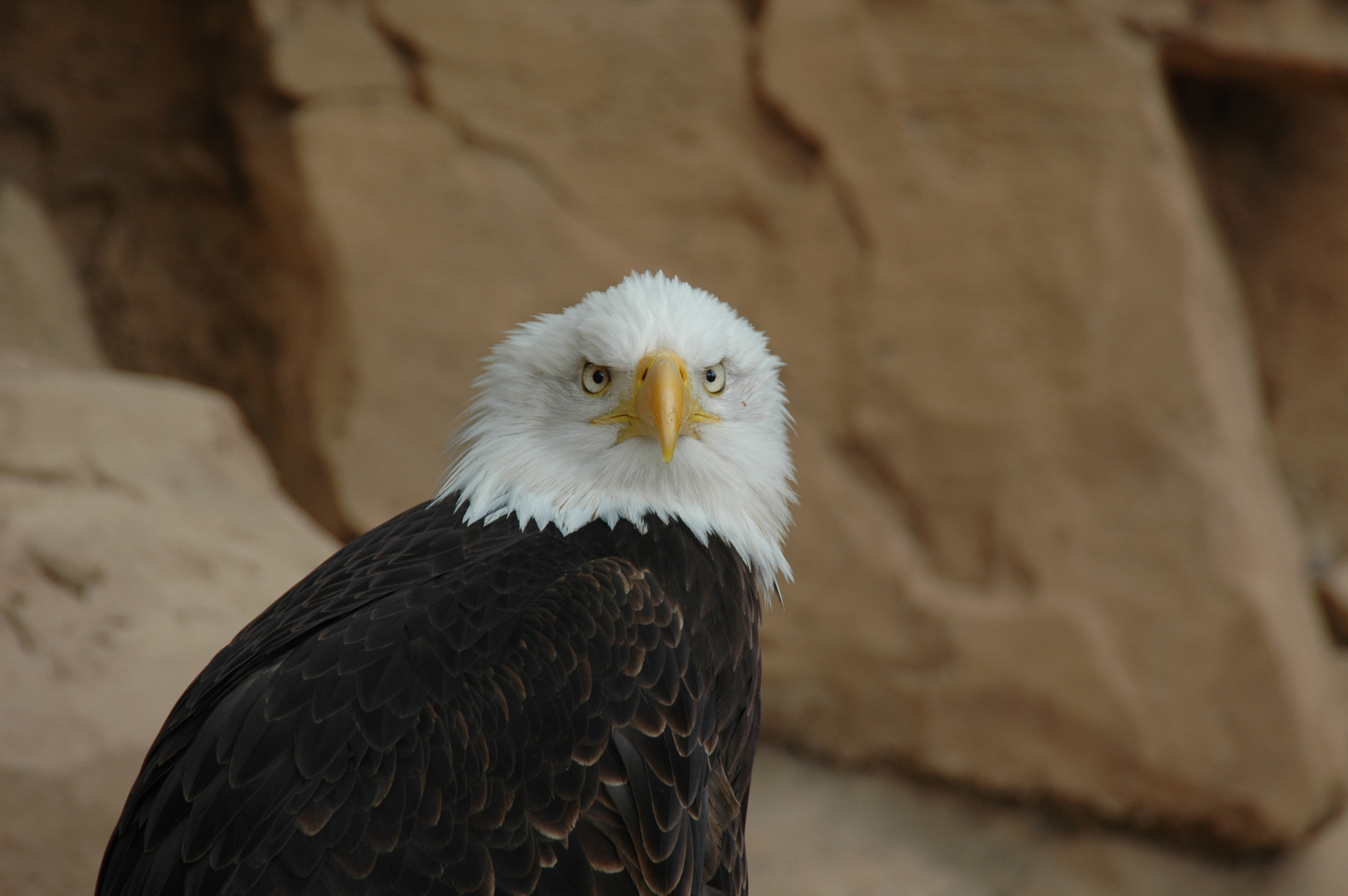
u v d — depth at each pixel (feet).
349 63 42.42
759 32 43.52
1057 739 42.57
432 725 13.97
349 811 13.56
